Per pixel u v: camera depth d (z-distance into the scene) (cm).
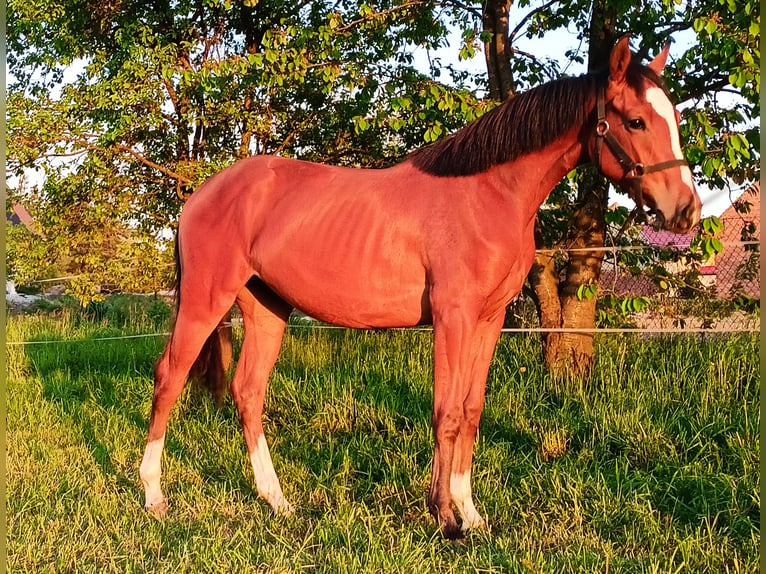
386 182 330
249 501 356
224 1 546
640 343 568
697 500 332
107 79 650
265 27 732
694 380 469
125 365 695
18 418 511
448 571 264
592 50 540
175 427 489
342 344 660
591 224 546
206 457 425
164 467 404
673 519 321
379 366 573
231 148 721
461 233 301
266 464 355
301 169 358
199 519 329
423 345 630
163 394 355
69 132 618
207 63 554
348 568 265
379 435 448
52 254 709
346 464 390
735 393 453
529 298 682
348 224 326
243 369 373
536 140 305
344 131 702
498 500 343
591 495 346
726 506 322
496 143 307
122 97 590
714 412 424
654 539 294
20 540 295
